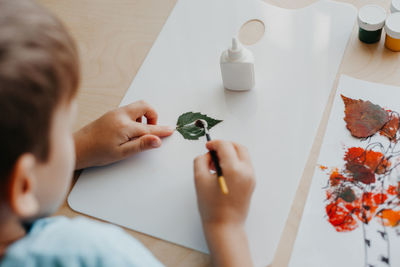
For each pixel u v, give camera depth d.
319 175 0.66
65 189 0.50
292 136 0.71
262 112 0.75
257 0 0.88
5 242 0.49
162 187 0.69
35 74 0.37
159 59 0.85
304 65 0.78
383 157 0.66
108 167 0.73
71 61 0.42
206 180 0.61
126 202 0.69
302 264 0.60
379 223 0.61
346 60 0.78
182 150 0.73
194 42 0.85
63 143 0.45
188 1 0.92
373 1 0.83
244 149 0.65
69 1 0.97
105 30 0.91
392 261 0.58
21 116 0.37
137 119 0.76
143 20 0.91
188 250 0.63
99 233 0.47
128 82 0.83
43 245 0.44
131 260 0.47
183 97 0.79
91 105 0.81
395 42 0.75
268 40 0.82
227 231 0.58
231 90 0.78
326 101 0.74
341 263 0.59
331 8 0.84
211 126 0.75
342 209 0.63
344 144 0.68
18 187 0.40
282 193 0.66
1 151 0.38
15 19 0.38
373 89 0.73
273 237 0.62
